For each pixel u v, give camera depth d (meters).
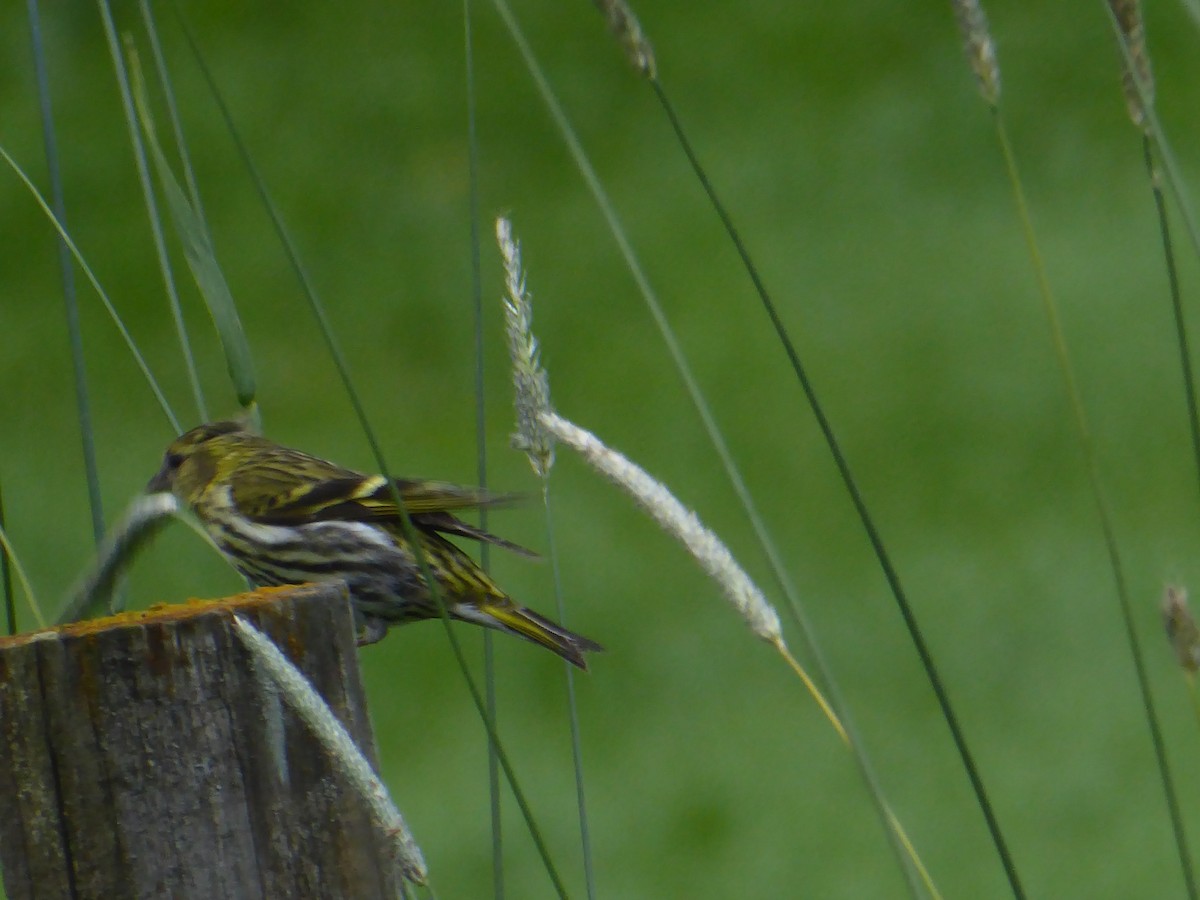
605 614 12.55
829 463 14.43
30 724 3.45
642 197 18.47
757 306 16.67
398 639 12.34
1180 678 11.75
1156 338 15.66
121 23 20.16
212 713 3.48
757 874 10.15
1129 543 13.15
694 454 14.64
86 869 3.46
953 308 16.42
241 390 4.83
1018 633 12.25
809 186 18.44
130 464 14.76
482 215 18.22
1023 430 14.66
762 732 11.43
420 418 15.67
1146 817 10.45
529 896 10.15
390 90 19.97
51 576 13.07
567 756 11.30
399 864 3.24
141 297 17.11
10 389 15.88
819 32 20.84
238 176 18.83
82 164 18.59
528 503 4.39
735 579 3.76
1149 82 4.41
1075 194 18.17
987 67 4.45
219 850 3.48
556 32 20.80
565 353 16.28
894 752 11.20
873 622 12.47
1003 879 10.02
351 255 17.86
